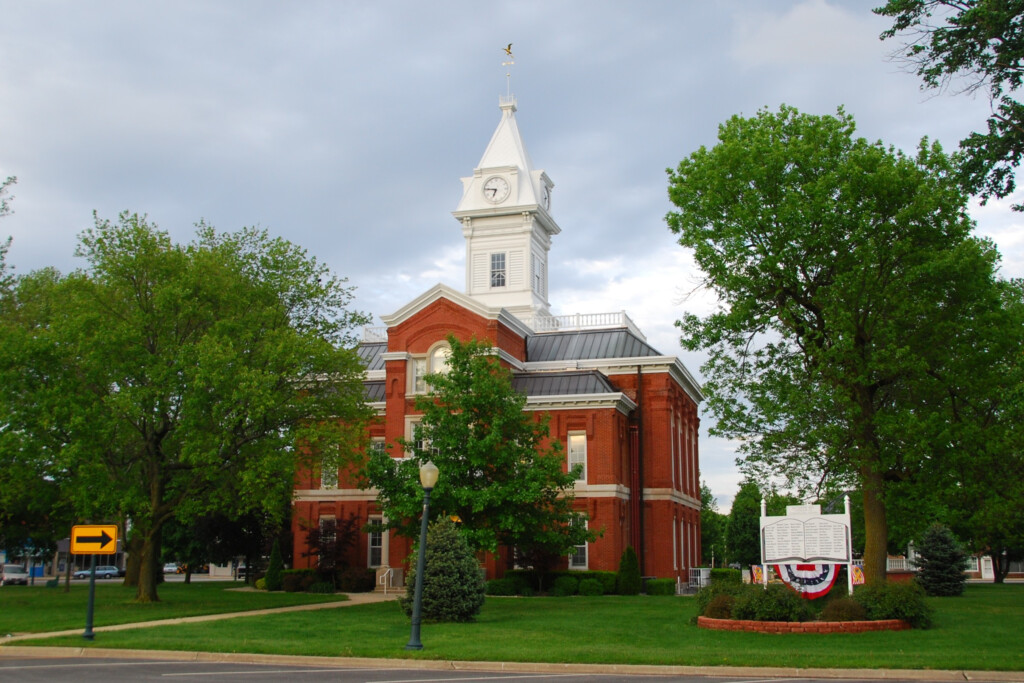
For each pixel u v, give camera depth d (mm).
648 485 54938
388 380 52906
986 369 31844
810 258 32906
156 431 37031
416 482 34625
